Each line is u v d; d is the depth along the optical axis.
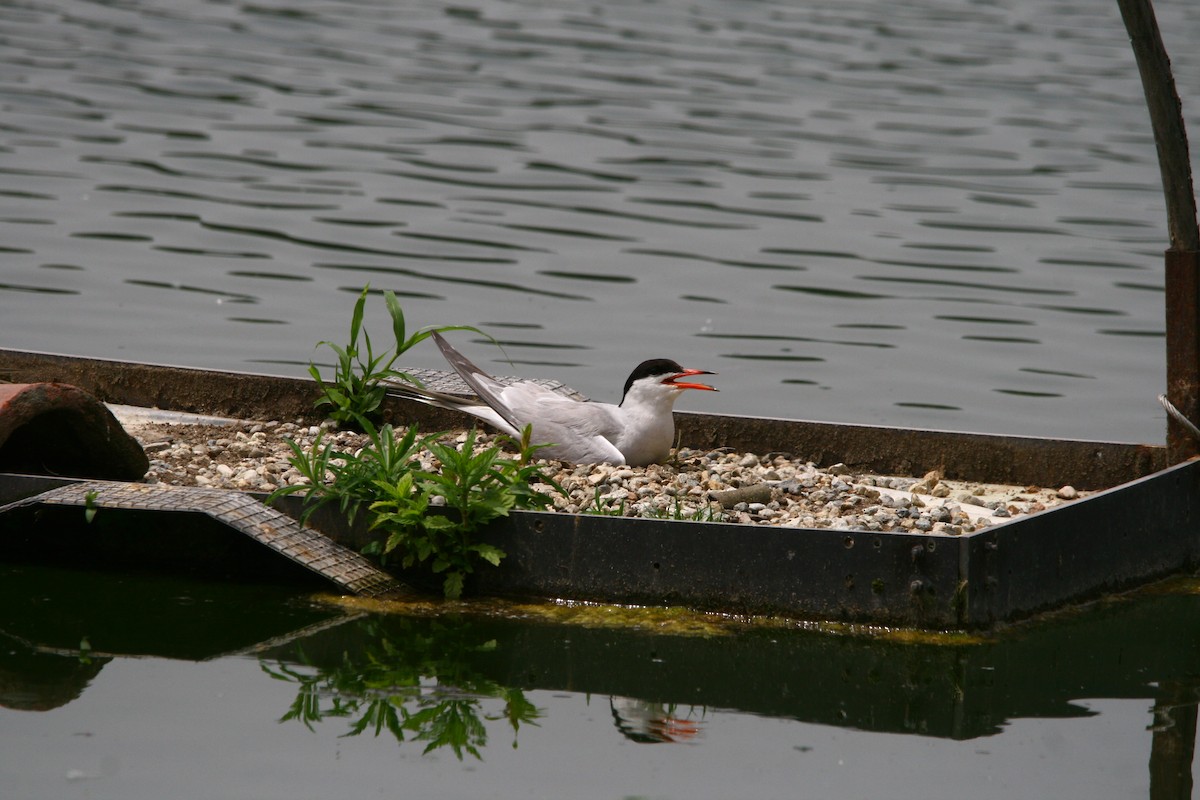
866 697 8.55
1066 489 11.43
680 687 8.63
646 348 18.45
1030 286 21.25
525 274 21.27
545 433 11.46
